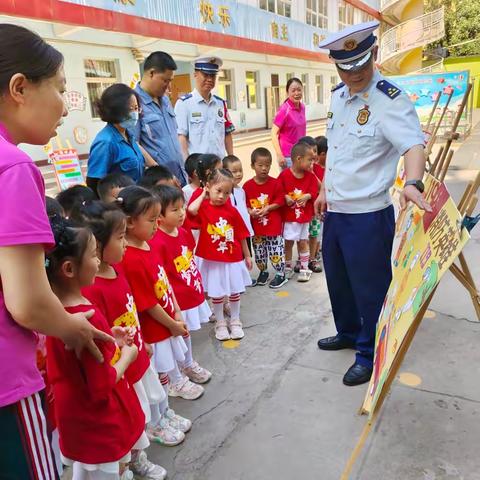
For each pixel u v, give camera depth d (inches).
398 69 788.6
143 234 78.7
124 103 101.5
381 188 89.9
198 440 82.8
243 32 423.2
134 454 72.9
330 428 83.5
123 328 64.2
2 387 41.8
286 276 158.7
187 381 97.0
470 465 72.7
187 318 99.1
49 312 42.1
